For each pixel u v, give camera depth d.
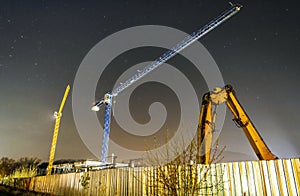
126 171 12.77
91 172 15.03
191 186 8.16
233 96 14.48
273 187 9.44
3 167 38.72
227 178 10.09
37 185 20.77
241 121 14.05
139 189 11.82
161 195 9.95
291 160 9.47
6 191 17.75
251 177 9.82
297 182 9.16
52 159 31.88
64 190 16.97
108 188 13.41
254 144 13.65
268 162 9.78
